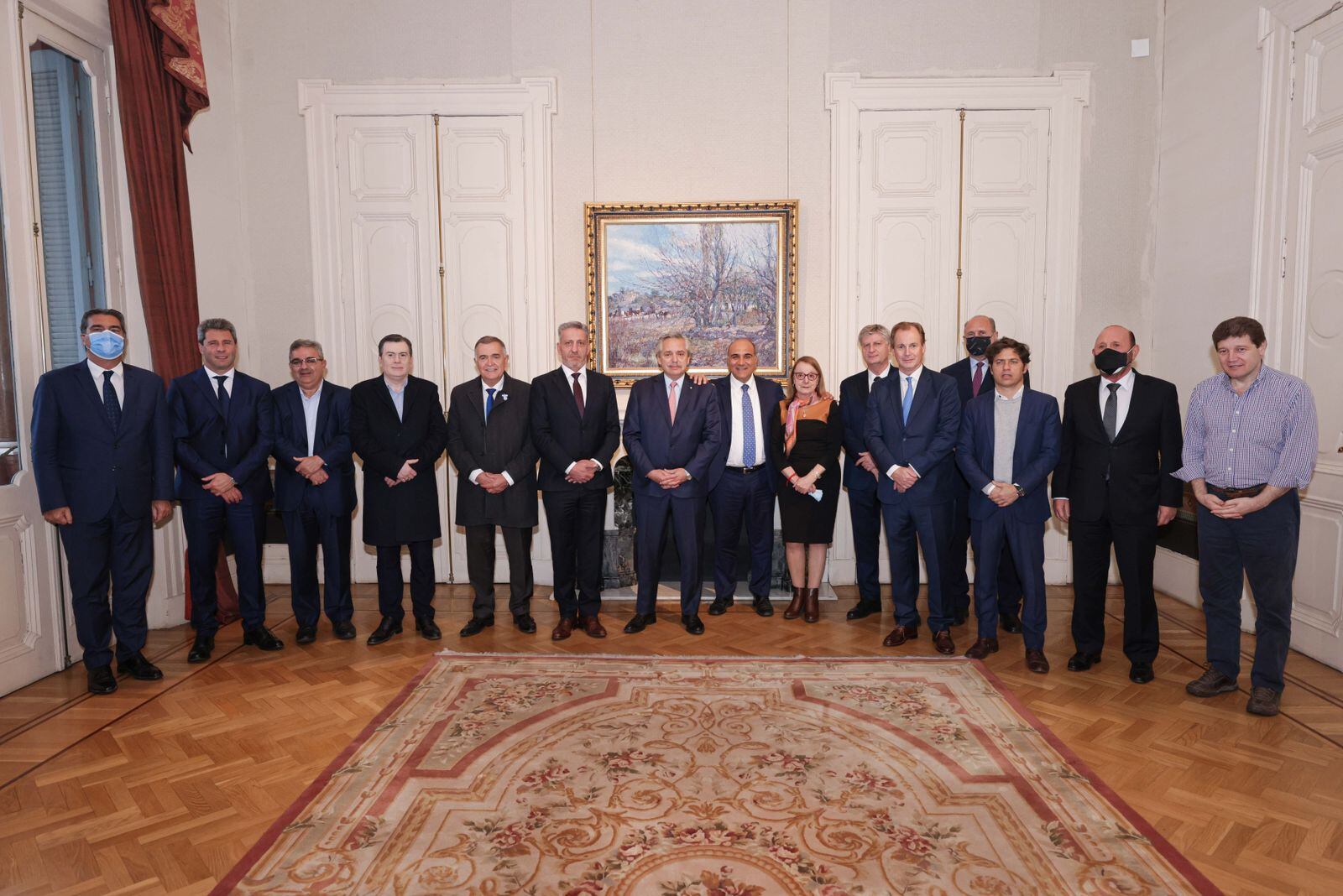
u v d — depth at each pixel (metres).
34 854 2.18
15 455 3.44
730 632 4.12
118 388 3.43
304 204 5.15
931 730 2.89
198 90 4.43
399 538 3.91
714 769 2.59
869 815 2.31
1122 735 2.87
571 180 5.14
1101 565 3.47
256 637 3.90
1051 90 4.90
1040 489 3.54
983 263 5.02
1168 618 4.31
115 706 3.19
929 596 3.81
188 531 3.74
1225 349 2.98
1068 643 3.91
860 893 1.96
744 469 4.29
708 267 5.09
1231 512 2.98
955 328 5.04
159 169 4.24
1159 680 3.41
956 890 1.97
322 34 5.08
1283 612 3.02
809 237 5.09
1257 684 3.07
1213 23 4.38
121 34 4.00
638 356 5.16
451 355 5.20
